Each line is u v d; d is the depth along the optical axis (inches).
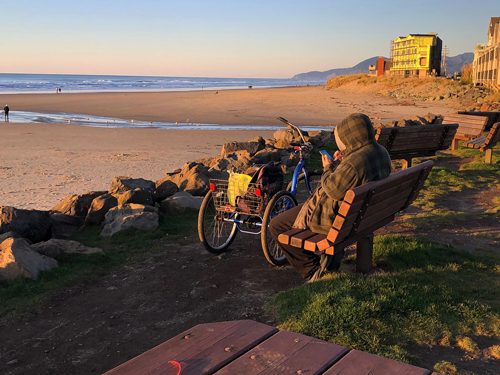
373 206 153.3
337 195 146.9
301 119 1390.3
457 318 133.8
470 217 250.7
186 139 840.3
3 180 458.0
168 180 306.7
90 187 427.5
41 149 691.4
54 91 3607.3
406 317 134.2
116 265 196.7
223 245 215.5
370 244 169.8
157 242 227.0
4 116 1358.3
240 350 68.4
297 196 310.2
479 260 184.1
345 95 2603.3
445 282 160.4
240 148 445.1
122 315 151.3
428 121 616.4
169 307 156.4
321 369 63.2
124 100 2269.9
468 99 1836.9
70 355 127.6
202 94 3006.9
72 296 165.9
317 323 129.4
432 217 252.7
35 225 217.2
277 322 138.6
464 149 486.6
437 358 115.0
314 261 170.4
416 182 183.8
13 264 172.9
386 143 303.0
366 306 136.5
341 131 154.0
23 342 135.0
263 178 198.1
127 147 724.0
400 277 163.8
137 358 65.9
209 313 150.6
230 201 203.9
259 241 229.9
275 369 62.9
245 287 171.9
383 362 64.9
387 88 2721.5
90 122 1218.6
